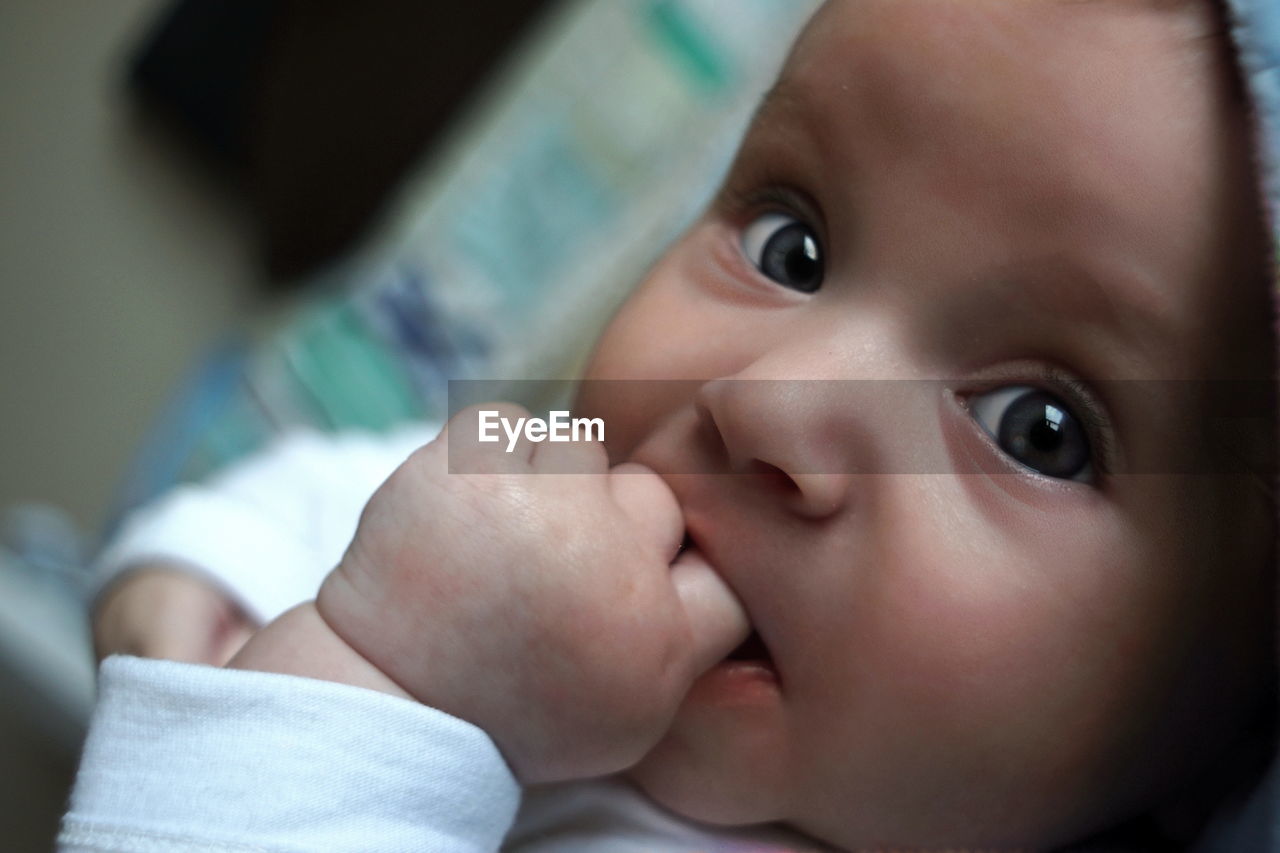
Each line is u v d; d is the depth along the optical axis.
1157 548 0.23
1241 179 0.22
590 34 0.46
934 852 0.24
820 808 0.24
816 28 0.25
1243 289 0.22
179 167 0.57
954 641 0.23
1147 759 0.24
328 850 0.21
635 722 0.22
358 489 0.32
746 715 0.24
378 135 0.49
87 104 0.57
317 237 0.51
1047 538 0.23
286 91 0.50
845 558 0.23
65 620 0.39
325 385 0.43
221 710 0.21
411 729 0.21
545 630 0.22
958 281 0.23
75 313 0.56
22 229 0.56
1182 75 0.22
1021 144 0.22
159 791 0.21
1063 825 0.24
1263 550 0.23
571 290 0.44
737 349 0.24
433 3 0.48
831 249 0.24
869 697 0.23
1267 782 0.23
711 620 0.23
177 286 0.56
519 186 0.45
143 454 0.44
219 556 0.29
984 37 0.23
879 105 0.23
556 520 0.22
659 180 0.44
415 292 0.44
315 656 0.22
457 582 0.22
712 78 0.45
